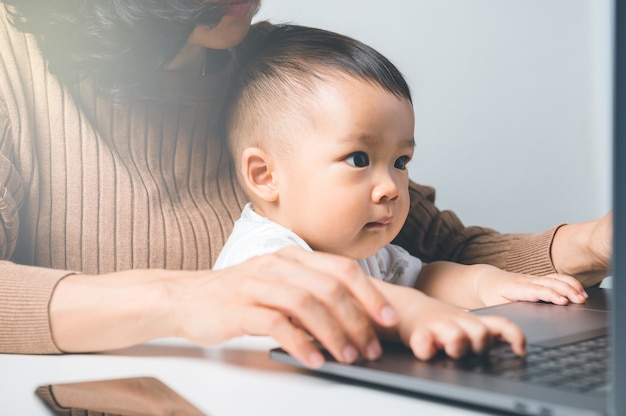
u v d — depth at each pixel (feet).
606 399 1.60
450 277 3.71
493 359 1.97
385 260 3.92
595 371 1.83
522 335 1.99
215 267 3.47
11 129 3.58
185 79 3.87
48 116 3.73
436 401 1.83
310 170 3.41
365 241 3.48
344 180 3.35
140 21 3.55
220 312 2.06
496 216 8.52
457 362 1.95
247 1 3.69
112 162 3.81
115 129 3.83
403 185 3.53
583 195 8.63
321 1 7.71
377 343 2.02
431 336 1.99
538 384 1.73
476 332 1.97
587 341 2.17
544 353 2.02
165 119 3.89
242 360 2.27
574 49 8.55
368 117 3.36
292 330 1.98
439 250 4.40
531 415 1.62
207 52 3.92
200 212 3.92
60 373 2.19
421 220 4.40
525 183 8.53
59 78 3.75
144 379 2.03
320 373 2.10
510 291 3.27
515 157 8.51
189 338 2.15
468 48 8.35
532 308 2.93
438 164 8.35
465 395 1.73
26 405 1.90
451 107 8.35
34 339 2.33
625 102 1.41
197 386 2.01
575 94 8.61
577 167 8.64
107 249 3.78
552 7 8.47
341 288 2.01
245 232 3.43
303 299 1.98
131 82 3.75
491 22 8.38
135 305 2.21
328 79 3.45
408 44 8.21
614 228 1.44
